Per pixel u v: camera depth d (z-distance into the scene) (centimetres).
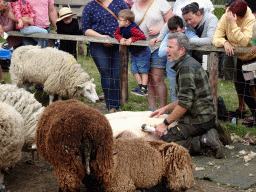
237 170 362
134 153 299
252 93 542
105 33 577
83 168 260
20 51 575
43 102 610
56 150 256
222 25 484
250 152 408
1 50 844
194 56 534
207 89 393
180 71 382
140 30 538
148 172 302
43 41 656
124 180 290
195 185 333
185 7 475
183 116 403
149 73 555
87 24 589
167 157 307
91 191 286
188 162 315
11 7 634
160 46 500
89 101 665
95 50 588
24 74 576
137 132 394
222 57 583
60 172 264
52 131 256
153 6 543
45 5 650
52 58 553
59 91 563
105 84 596
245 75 473
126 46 558
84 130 251
